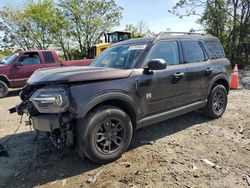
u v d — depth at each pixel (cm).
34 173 384
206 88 564
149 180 355
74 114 363
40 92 373
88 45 2975
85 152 380
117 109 402
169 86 475
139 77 428
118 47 509
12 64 1088
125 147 417
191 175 366
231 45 2028
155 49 468
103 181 356
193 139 492
